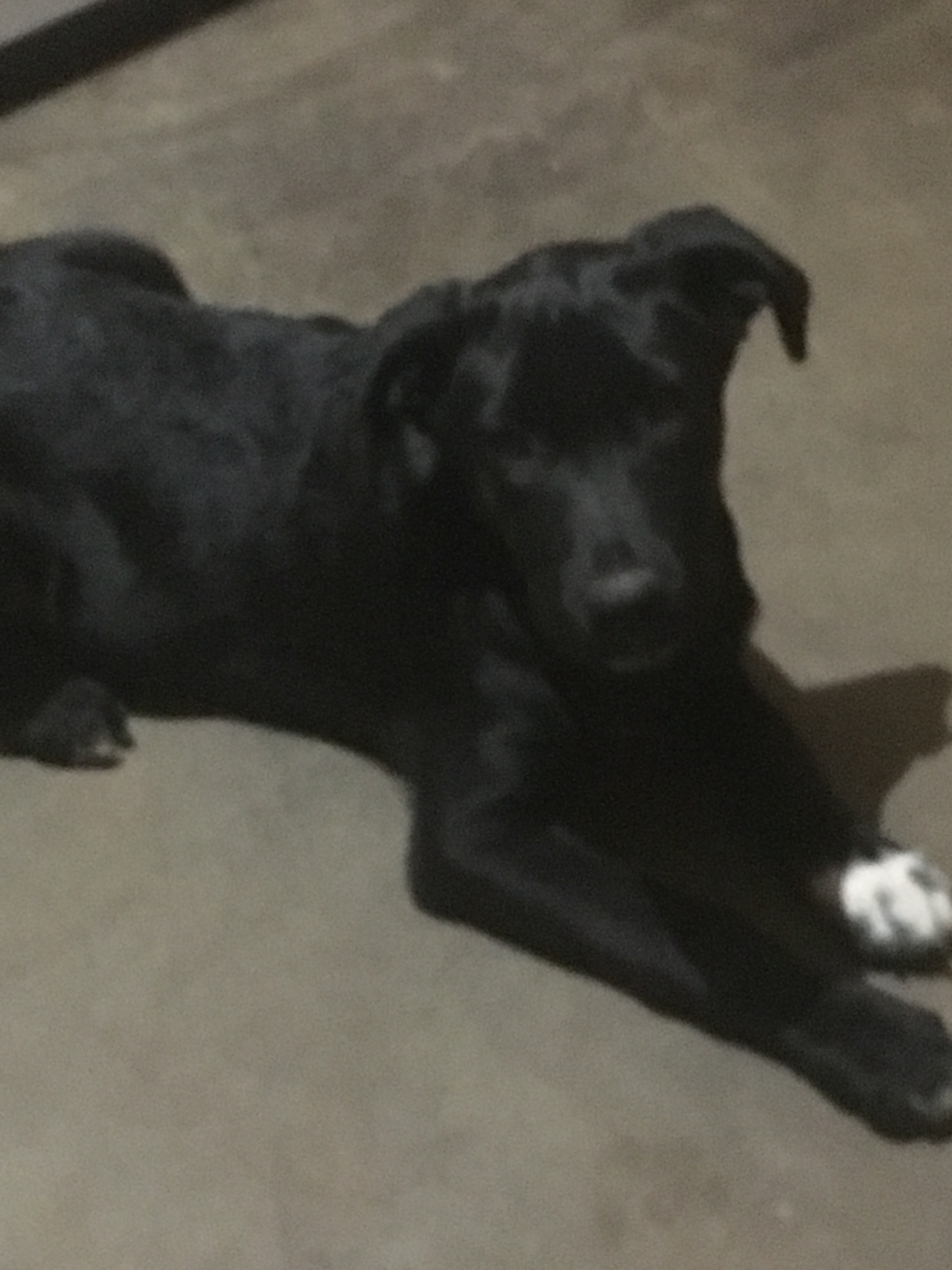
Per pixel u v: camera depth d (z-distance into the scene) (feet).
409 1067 3.29
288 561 3.49
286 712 3.78
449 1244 3.10
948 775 3.50
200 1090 3.31
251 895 3.53
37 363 3.64
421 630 3.40
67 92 5.20
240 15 5.33
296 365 3.53
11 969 3.48
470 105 4.93
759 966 3.12
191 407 3.56
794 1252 3.01
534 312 2.99
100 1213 3.19
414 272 4.55
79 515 3.64
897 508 3.91
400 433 3.26
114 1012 3.41
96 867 3.61
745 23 4.99
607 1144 3.16
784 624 3.76
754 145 4.69
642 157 4.72
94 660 3.82
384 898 3.51
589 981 3.35
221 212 4.77
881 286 4.32
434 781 3.41
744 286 3.13
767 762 3.43
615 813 3.54
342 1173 3.19
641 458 3.00
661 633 3.02
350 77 5.08
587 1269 3.04
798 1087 3.17
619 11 5.09
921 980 3.26
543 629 3.24
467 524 3.26
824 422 4.08
